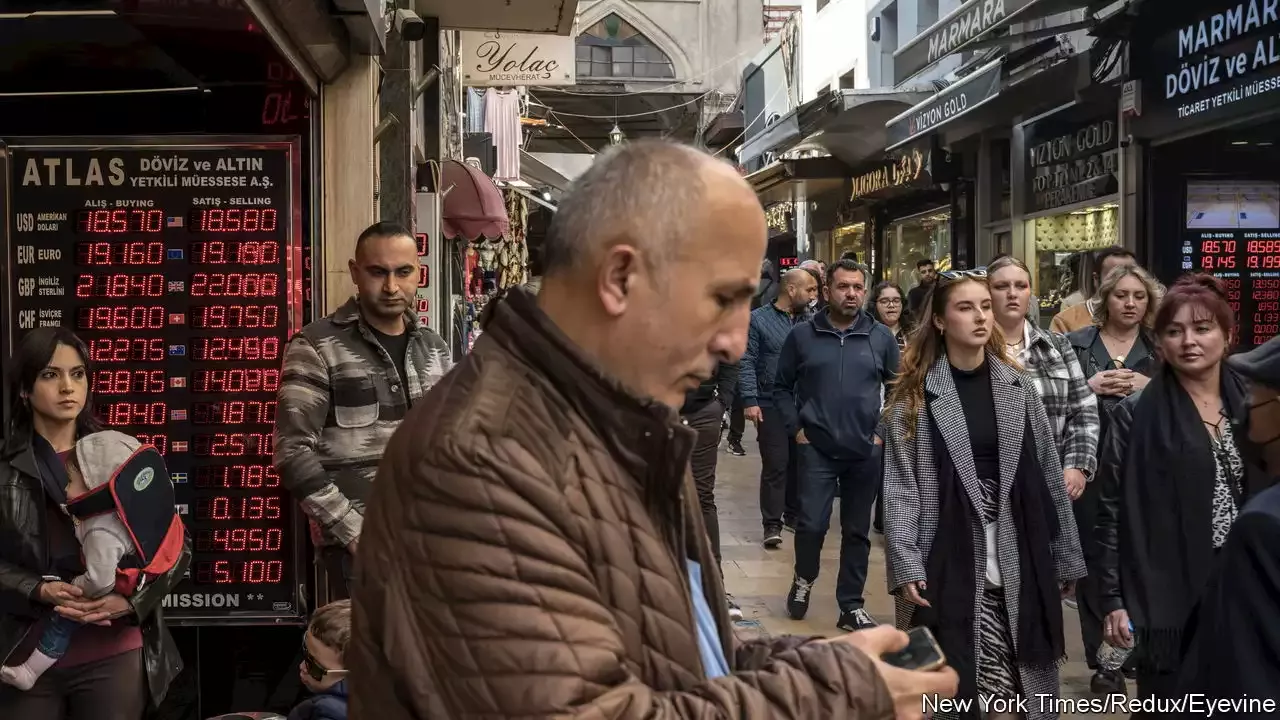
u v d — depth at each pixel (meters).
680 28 36.34
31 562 3.29
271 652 4.69
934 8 16.94
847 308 6.27
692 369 1.37
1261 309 10.01
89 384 3.44
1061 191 12.38
